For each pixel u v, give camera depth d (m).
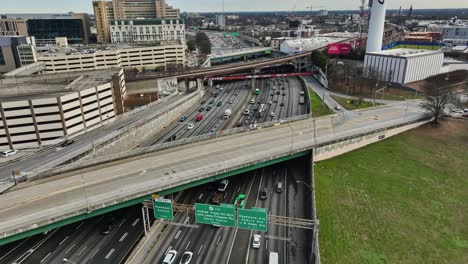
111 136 100.81
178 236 66.00
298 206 75.31
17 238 54.56
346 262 59.31
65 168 74.62
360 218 72.38
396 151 105.69
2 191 66.06
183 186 69.88
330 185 85.25
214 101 167.88
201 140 94.06
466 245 65.38
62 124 103.75
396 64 179.25
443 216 74.50
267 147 88.81
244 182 86.12
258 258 60.06
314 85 189.50
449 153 105.25
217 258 59.97
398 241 65.88
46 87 119.75
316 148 94.19
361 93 161.50
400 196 81.81
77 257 60.25
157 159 80.56
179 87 179.62
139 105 149.88
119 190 64.81
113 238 65.44
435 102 125.62
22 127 99.56
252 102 163.12
